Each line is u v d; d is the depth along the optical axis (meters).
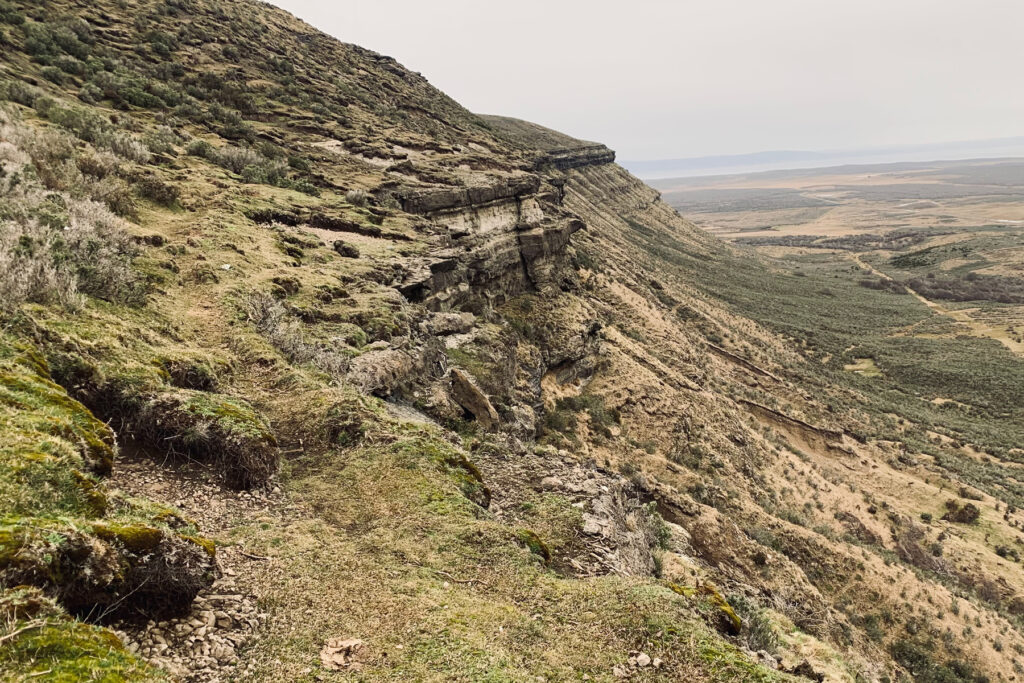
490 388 27.59
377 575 8.45
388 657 6.63
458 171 50.16
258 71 61.38
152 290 17.06
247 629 6.62
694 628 8.42
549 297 49.41
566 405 41.47
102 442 8.50
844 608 31.73
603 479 15.89
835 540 36.75
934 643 30.69
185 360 12.70
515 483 14.62
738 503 37.16
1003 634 32.44
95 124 31.52
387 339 21.03
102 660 4.55
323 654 6.49
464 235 42.56
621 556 12.47
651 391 47.66
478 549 9.91
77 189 20.94
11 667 4.07
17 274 11.46
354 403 13.88
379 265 28.23
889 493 53.72
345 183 41.84
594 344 48.84
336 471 11.77
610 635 8.17
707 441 45.78
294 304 20.28
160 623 6.17
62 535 5.42
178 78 51.75
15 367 8.66
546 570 10.27
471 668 6.64
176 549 6.65
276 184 37.00
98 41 51.03
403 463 11.98
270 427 12.60
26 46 42.50
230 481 10.09
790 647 12.10
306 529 9.40
